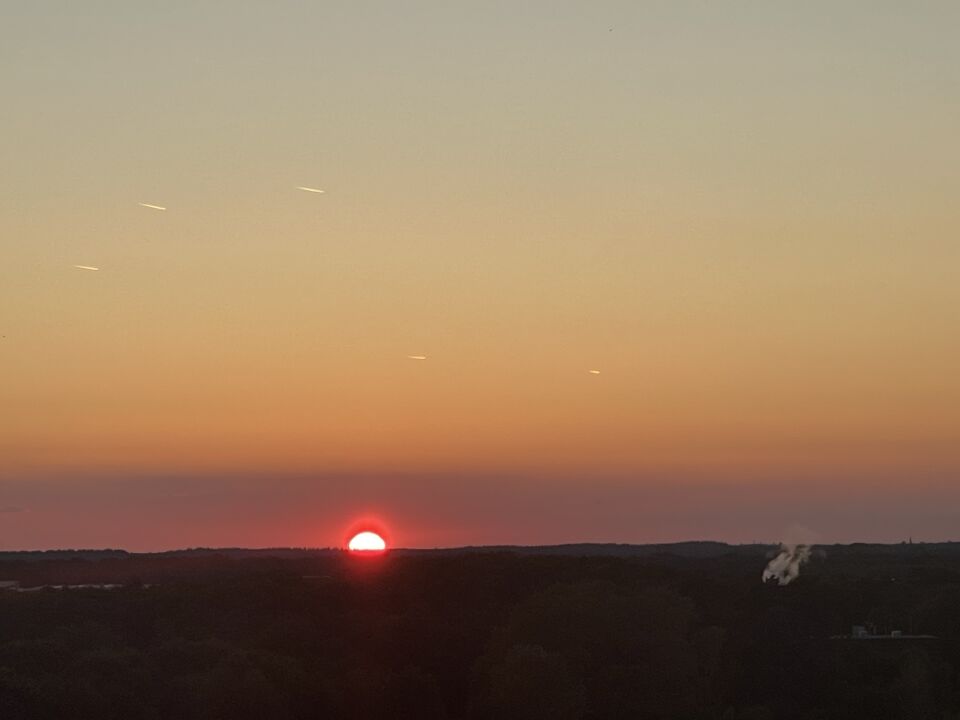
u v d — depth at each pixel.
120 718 116.81
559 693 127.56
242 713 119.06
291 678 126.62
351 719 126.38
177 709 122.06
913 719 129.62
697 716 130.88
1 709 110.50
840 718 130.12
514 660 128.88
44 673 121.25
